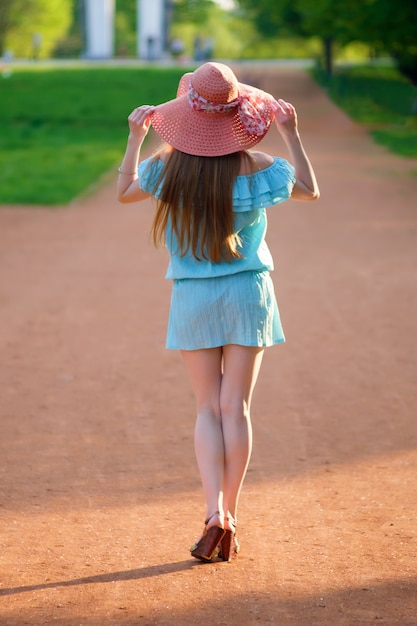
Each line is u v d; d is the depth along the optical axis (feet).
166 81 214.69
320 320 39.37
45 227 66.74
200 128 17.07
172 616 15.33
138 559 17.85
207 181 16.93
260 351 17.92
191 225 17.21
